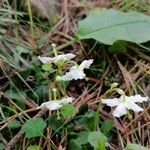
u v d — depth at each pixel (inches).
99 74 6.4
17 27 6.9
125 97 5.1
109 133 5.6
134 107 5.1
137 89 6.2
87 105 5.8
